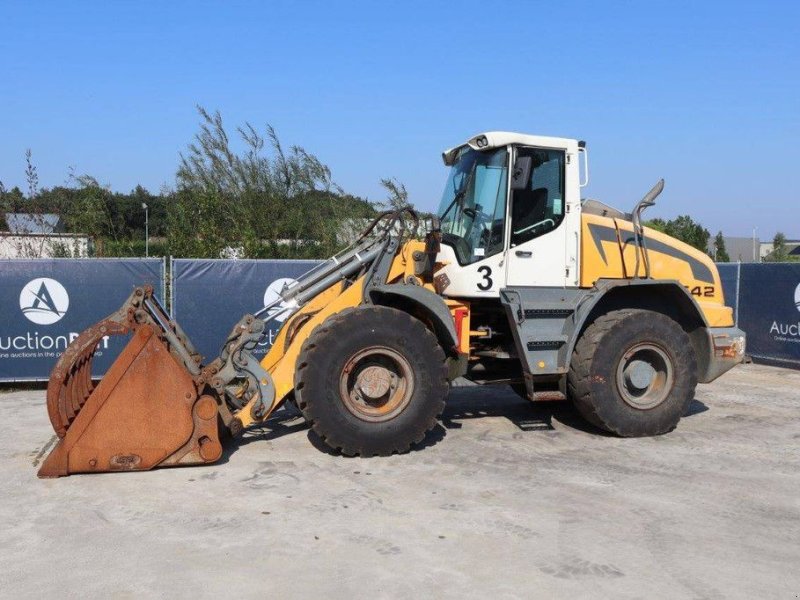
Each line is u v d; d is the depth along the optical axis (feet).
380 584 12.09
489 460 19.48
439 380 19.94
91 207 46.01
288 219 48.57
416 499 16.31
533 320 21.56
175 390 18.06
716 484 17.58
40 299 29.50
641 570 12.73
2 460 19.17
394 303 21.40
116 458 17.79
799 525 14.99
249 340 19.04
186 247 46.70
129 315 17.85
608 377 21.52
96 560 12.96
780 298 36.24
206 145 49.98
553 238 22.00
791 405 27.12
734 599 11.69
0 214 42.75
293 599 11.55
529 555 13.32
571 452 20.39
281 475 17.95
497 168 21.84
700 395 29.12
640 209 23.24
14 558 13.05
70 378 18.71
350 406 19.31
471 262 21.48
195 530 14.38
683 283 24.02
